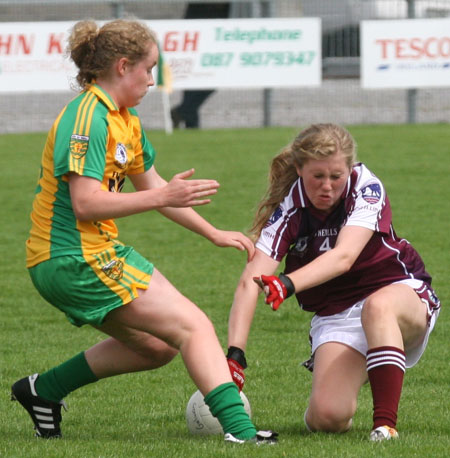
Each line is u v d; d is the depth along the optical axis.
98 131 13.66
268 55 67.06
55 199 13.98
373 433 14.23
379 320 14.64
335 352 15.52
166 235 36.44
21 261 32.22
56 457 13.56
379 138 62.06
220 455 13.16
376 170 49.44
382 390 14.38
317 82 67.25
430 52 66.50
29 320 25.06
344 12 72.88
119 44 13.97
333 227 15.64
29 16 83.94
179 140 64.12
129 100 14.28
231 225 36.69
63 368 15.34
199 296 26.98
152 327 14.05
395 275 15.85
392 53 66.75
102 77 14.20
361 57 66.75
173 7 81.62
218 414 13.90
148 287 14.07
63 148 13.62
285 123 73.75
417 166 50.56
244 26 66.75
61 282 13.93
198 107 73.31
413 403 17.55
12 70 65.75
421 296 15.56
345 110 79.25
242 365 15.16
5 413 17.38
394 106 81.62
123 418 16.98
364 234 15.20
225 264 31.28
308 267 14.68
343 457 13.16
